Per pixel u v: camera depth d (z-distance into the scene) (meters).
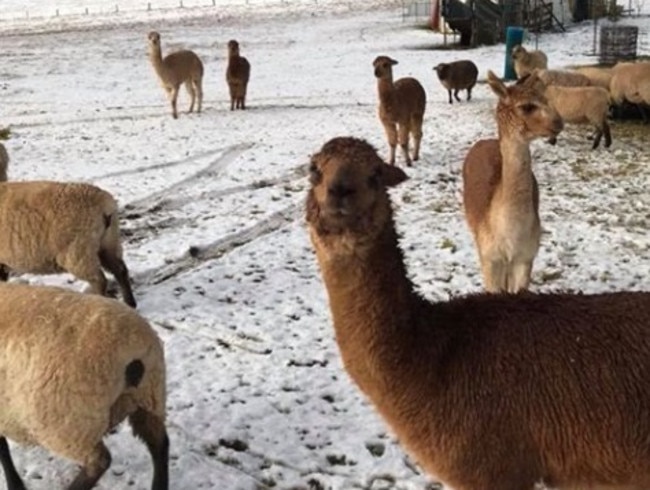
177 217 11.15
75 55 32.88
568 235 9.66
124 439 5.68
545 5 34.41
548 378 3.64
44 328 4.44
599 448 3.62
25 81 26.47
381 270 3.59
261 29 40.31
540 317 3.77
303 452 5.50
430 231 10.01
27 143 16.55
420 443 3.79
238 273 8.89
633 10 41.03
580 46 29.59
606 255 8.98
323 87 23.08
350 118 18.16
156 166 14.28
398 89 13.19
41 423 4.44
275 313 7.77
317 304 7.96
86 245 7.31
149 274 9.00
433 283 8.30
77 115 20.19
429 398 3.70
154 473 4.87
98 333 4.42
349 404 6.08
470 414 3.68
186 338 7.29
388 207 3.56
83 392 4.36
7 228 7.23
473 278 8.41
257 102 21.22
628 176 12.39
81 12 57.25
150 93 23.66
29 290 4.79
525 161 6.38
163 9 56.25
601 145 14.58
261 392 6.29
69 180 13.31
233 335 7.31
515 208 6.46
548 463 3.73
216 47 33.59
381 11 47.16
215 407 6.08
